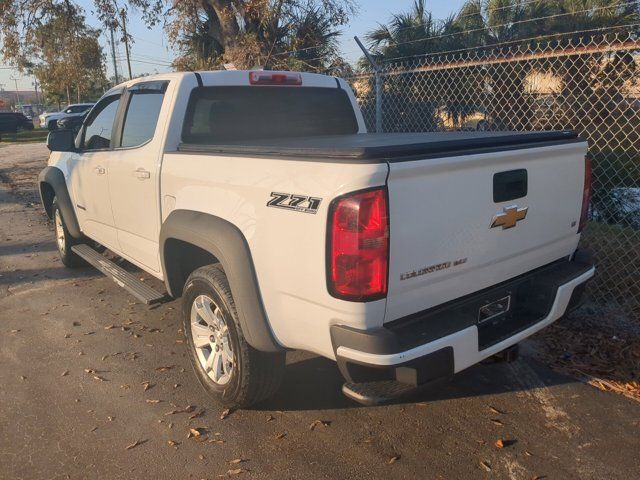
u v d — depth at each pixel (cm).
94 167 498
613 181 609
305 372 402
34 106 7900
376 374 269
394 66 808
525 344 436
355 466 304
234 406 349
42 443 328
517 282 325
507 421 341
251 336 308
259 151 305
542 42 863
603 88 620
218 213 324
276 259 285
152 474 301
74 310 533
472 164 274
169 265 388
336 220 249
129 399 374
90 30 1600
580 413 347
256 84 429
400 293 260
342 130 490
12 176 1585
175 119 391
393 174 245
